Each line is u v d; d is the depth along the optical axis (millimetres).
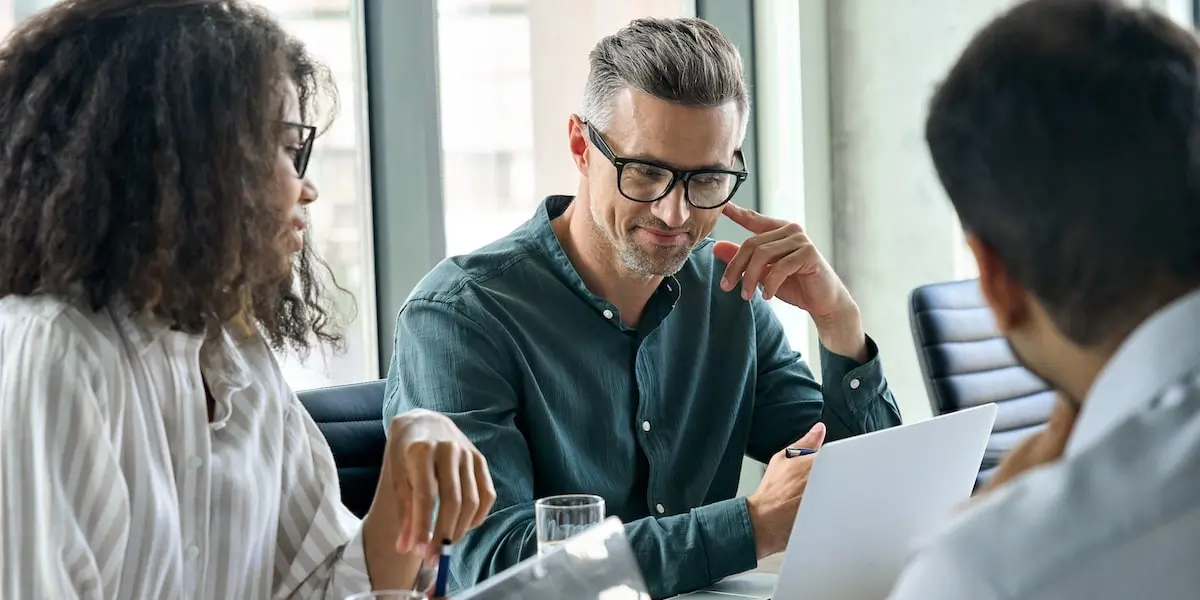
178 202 1328
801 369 2170
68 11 1345
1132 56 687
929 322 2412
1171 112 676
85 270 1314
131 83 1323
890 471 1352
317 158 2672
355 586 1471
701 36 1812
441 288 1891
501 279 1915
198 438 1394
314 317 1669
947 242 3152
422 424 1440
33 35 1343
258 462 1473
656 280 1965
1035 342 761
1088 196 685
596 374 1921
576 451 1896
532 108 2994
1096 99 683
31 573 1246
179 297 1350
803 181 3365
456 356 1806
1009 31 725
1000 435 2424
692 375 2010
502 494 1713
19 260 1328
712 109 1783
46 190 1317
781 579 1294
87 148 1306
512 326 1870
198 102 1348
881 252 3340
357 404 2076
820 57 3375
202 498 1388
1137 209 679
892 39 3230
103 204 1310
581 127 1907
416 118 2762
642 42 1804
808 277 2008
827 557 1321
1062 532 631
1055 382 770
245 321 1543
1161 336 668
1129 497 625
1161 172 676
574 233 1960
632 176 1807
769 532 1627
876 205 3332
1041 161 695
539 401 1853
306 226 1547
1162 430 642
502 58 2932
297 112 1484
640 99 1782
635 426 1947
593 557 1128
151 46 1336
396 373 1949
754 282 1969
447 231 2883
